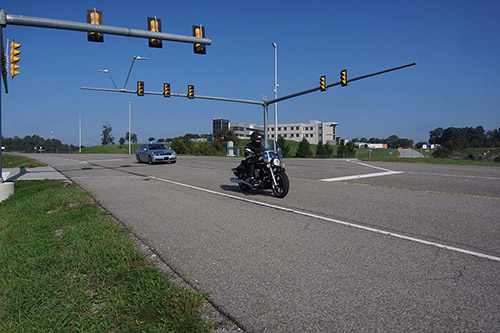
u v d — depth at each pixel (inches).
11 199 390.6
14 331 106.7
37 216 272.5
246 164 361.7
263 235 205.6
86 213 269.0
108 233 207.0
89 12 570.3
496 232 200.7
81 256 168.2
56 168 847.7
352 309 115.9
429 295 124.3
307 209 275.6
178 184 451.5
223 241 196.2
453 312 112.3
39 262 163.5
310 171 582.2
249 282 140.2
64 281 141.7
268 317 113.3
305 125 5506.9
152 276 141.4
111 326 108.9
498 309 113.7
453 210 260.7
